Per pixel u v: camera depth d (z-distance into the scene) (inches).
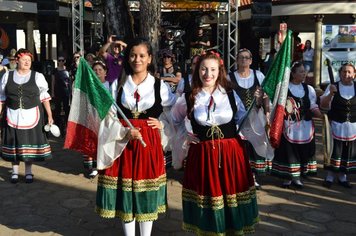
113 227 163.9
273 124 136.4
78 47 489.7
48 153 219.9
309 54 580.7
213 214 129.0
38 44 904.3
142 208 136.1
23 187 211.2
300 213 178.5
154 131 138.3
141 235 139.6
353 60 469.4
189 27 583.2
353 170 211.6
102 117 135.7
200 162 131.4
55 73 344.8
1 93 214.1
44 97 217.3
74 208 183.2
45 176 229.9
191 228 135.1
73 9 487.8
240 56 198.7
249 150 204.1
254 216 134.7
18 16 668.1
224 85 135.3
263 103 139.2
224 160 130.3
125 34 343.0
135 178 135.1
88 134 142.6
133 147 135.9
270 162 212.7
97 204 139.1
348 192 207.6
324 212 180.2
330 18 649.0
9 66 341.7
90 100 139.1
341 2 581.6
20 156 213.0
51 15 468.1
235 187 130.5
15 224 165.8
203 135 132.6
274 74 137.3
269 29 467.2
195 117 132.8
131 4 507.5
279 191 207.2
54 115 343.3
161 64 255.6
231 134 133.7
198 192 131.0
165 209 142.9
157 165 137.9
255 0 462.0
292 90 208.4
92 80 137.9
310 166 214.1
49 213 177.3
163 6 551.2
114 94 140.1
